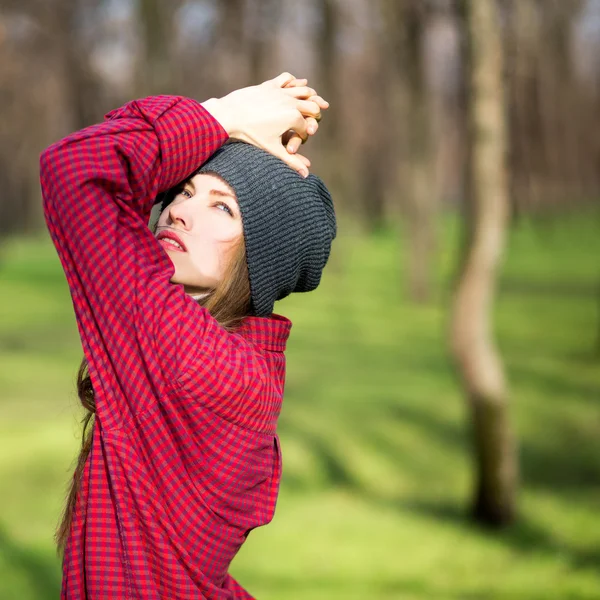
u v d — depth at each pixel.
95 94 13.45
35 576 5.23
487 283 7.21
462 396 11.88
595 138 9.07
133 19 10.67
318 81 14.91
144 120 1.28
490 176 6.98
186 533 1.24
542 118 8.20
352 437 9.57
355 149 22.19
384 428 10.05
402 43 11.45
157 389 1.20
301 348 15.67
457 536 6.71
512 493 7.19
